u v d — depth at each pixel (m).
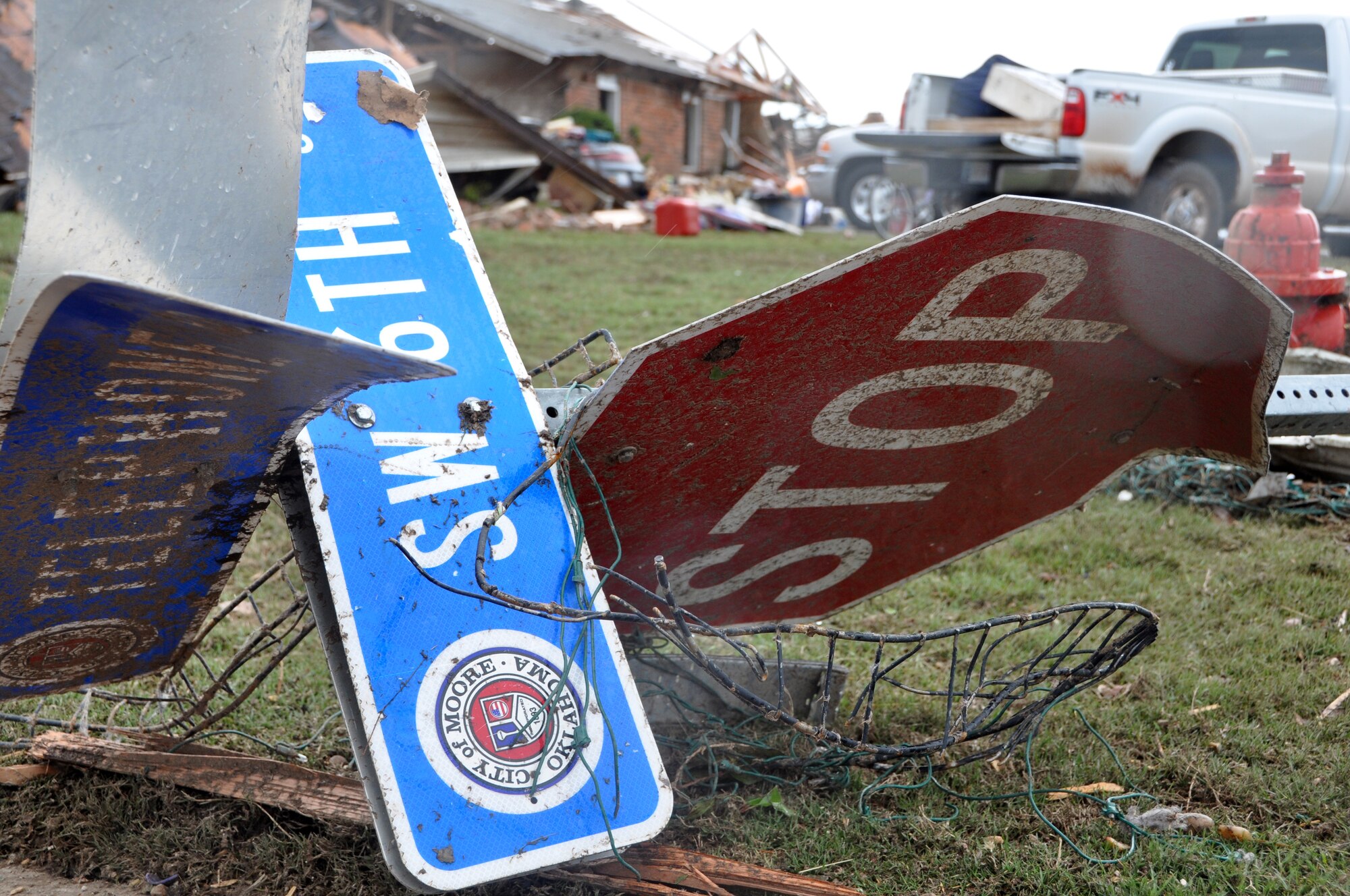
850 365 2.39
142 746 2.94
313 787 2.61
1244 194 10.05
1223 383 2.67
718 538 2.86
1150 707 3.22
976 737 2.65
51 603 2.12
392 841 2.11
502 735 2.22
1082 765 2.95
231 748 3.04
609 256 13.58
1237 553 4.50
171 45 1.91
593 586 2.39
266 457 2.03
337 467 2.25
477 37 23.11
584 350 2.87
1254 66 10.98
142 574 2.17
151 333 1.59
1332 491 5.08
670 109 27.09
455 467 2.36
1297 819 2.69
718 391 2.31
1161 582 4.20
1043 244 2.21
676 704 3.13
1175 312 2.46
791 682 3.20
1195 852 2.52
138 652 2.43
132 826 2.63
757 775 2.86
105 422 1.76
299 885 2.42
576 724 2.29
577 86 23.92
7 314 1.52
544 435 2.47
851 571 3.26
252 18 2.02
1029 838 2.61
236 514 2.15
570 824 2.21
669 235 16.50
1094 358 2.64
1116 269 2.33
